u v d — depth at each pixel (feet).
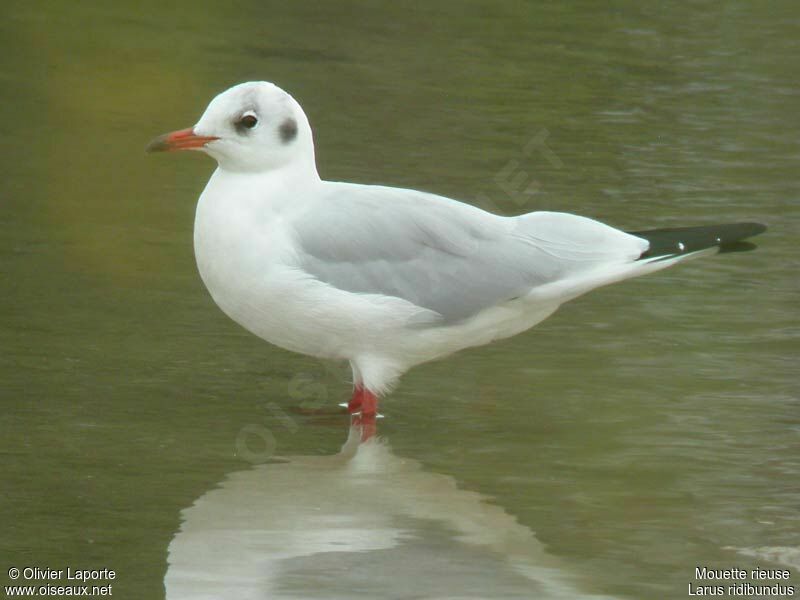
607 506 35.24
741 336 45.83
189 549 32.76
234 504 35.01
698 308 48.08
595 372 43.37
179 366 43.06
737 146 63.10
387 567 32.22
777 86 71.00
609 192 57.26
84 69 71.00
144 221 54.13
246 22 80.23
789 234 53.88
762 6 84.64
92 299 47.21
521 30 79.71
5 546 32.60
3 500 34.55
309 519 34.40
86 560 32.19
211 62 72.64
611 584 31.73
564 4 84.58
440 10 83.05
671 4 84.64
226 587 31.24
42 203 55.21
